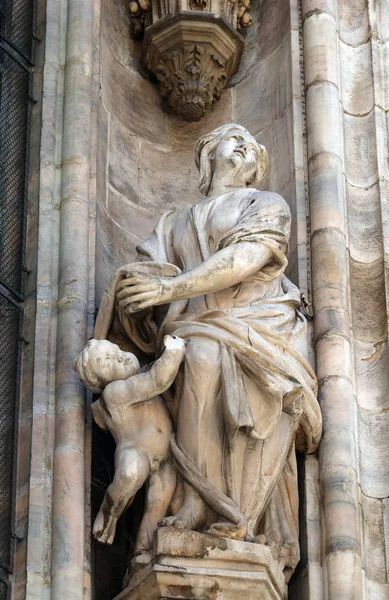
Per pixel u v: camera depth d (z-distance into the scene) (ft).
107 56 37.60
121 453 30.89
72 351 32.73
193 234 33.14
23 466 31.89
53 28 36.96
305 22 37.58
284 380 31.27
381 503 32.32
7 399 32.68
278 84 37.52
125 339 33.04
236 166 34.01
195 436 31.01
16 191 35.09
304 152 36.01
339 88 36.91
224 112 38.24
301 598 31.12
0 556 30.81
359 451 32.73
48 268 33.99
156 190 37.22
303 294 33.81
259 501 30.99
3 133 35.63
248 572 29.84
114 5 38.52
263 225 32.22
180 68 37.70
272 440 31.40
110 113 36.99
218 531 30.12
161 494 30.89
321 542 31.40
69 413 31.99
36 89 36.45
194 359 31.19
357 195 35.94
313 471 32.19
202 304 32.19
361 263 34.99
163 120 38.14
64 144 35.42
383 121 36.83
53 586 30.30
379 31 38.17
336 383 32.78
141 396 31.01
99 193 35.55
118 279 32.53
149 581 29.81
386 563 31.65
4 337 33.35
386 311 34.17
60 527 30.81
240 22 38.65
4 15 37.11
